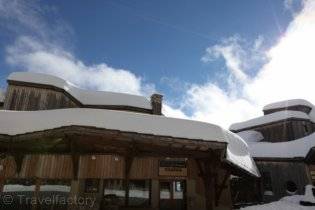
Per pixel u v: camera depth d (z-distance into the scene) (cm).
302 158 2056
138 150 1195
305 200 1875
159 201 1251
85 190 1191
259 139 2747
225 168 1488
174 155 1220
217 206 1398
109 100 2066
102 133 1020
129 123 1059
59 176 1159
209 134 1141
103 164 1202
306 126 2619
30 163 1162
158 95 2075
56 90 1920
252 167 1858
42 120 1062
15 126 1069
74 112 1049
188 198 1287
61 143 1138
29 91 1877
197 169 1340
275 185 2152
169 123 1112
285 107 2959
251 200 2138
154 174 1269
